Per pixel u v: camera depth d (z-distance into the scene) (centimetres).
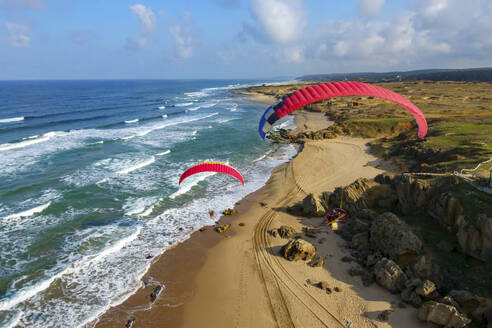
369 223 1911
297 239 1792
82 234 2022
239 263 1748
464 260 1423
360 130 4938
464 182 1758
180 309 1416
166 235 2062
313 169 3272
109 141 4609
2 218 2172
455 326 1139
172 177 3125
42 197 2544
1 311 1376
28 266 1683
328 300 1415
